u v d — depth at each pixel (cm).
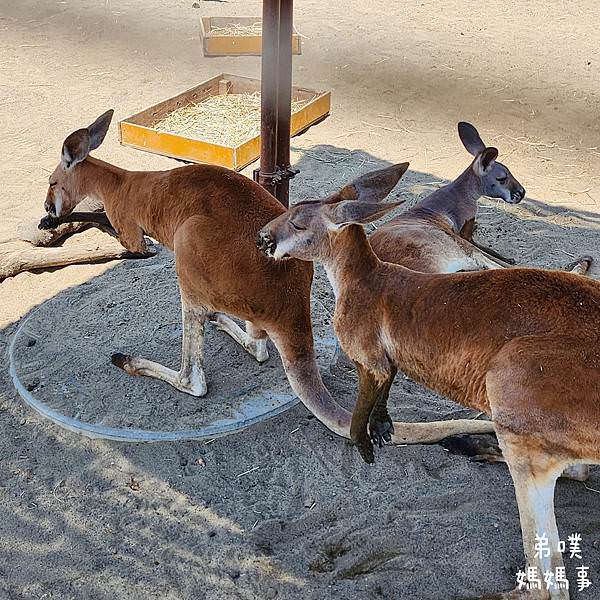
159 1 666
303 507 263
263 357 299
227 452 277
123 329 314
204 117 443
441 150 438
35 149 427
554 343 225
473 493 265
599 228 379
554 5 680
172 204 280
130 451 278
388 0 689
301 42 580
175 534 257
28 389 292
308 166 421
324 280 340
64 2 660
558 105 485
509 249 365
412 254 309
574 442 222
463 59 554
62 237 367
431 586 244
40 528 260
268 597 243
